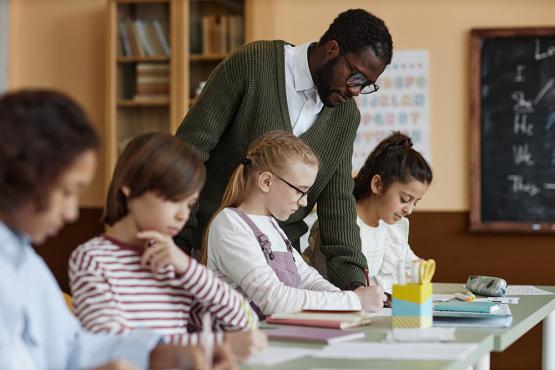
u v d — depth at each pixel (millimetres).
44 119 1295
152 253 1824
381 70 2740
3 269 1385
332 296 2391
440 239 5238
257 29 5164
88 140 1336
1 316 1376
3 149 1271
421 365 1635
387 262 3367
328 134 2918
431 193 5254
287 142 2568
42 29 5730
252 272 2361
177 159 1797
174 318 1874
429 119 5250
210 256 2459
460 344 1871
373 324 2203
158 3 5250
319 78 2773
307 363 1655
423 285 2100
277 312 2336
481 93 5180
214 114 2777
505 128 5164
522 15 5176
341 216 2945
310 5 5363
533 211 5145
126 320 1805
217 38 5180
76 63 5703
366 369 1596
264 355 1724
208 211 2861
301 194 2562
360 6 5316
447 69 5234
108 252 1815
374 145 5293
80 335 1570
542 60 5117
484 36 5152
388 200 3199
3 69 5676
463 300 2758
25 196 1292
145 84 5270
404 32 5277
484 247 5199
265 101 2773
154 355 1553
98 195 5594
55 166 1291
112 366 1338
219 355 1559
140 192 1788
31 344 1459
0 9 5668
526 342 5148
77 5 5699
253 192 2574
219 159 2863
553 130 5117
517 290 3270
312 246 3207
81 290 1764
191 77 5223
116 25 5297
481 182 5184
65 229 5629
